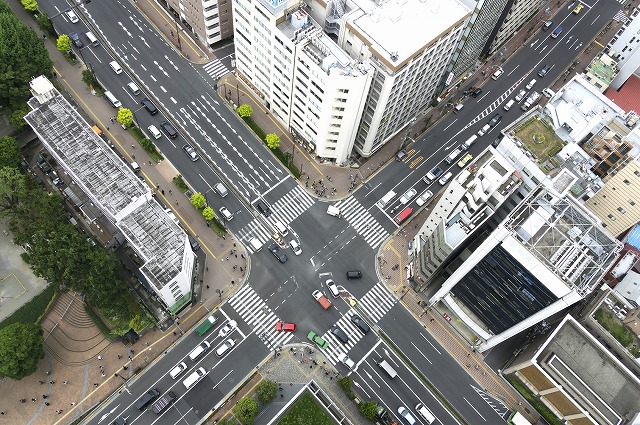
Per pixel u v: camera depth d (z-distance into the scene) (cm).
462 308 12988
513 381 12962
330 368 12744
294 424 10806
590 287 10038
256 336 12925
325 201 14850
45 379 11969
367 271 14038
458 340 13438
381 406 12381
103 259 11825
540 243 10225
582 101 12300
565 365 11675
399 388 12681
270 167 15150
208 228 14088
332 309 13450
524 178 11656
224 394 12219
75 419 11644
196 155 14962
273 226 14338
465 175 11538
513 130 11800
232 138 15488
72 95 15562
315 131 14488
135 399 11956
